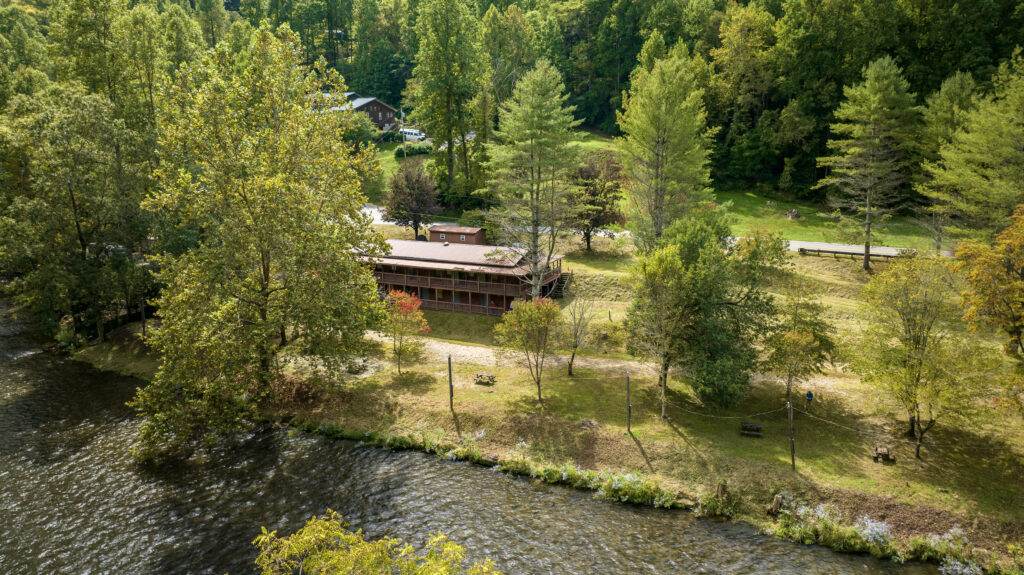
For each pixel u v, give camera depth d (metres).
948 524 28.11
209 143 36.59
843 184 80.88
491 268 56.50
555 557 26.56
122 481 32.34
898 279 34.78
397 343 50.44
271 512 29.66
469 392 41.44
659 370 43.53
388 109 120.19
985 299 31.75
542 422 37.34
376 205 87.44
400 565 14.87
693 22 104.00
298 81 41.03
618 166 72.88
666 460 33.56
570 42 127.62
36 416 39.81
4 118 59.03
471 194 78.62
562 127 51.94
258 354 37.66
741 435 35.53
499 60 97.44
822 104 84.19
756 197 87.56
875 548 27.42
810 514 29.34
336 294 37.16
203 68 39.50
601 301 56.72
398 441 36.94
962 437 33.78
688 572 25.73
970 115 55.28
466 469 34.41
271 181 33.94
